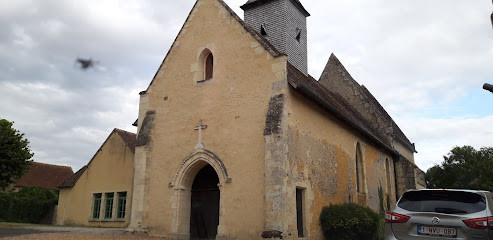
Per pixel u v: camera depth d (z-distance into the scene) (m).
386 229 6.73
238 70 12.74
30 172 35.44
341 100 22.06
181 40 14.64
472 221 5.97
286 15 17.67
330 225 12.37
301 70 18.53
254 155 11.55
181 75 14.23
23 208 25.94
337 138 14.84
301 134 12.18
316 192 12.59
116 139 20.98
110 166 20.72
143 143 14.02
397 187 21.75
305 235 11.55
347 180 15.09
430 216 6.29
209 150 12.60
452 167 38.69
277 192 10.58
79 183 21.94
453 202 6.39
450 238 6.06
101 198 20.53
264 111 11.77
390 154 21.75
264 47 12.38
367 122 22.00
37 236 11.45
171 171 13.35
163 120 14.19
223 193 11.87
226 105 12.66
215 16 13.94
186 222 12.92
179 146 13.44
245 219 11.22
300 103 12.46
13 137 18.64
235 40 13.13
